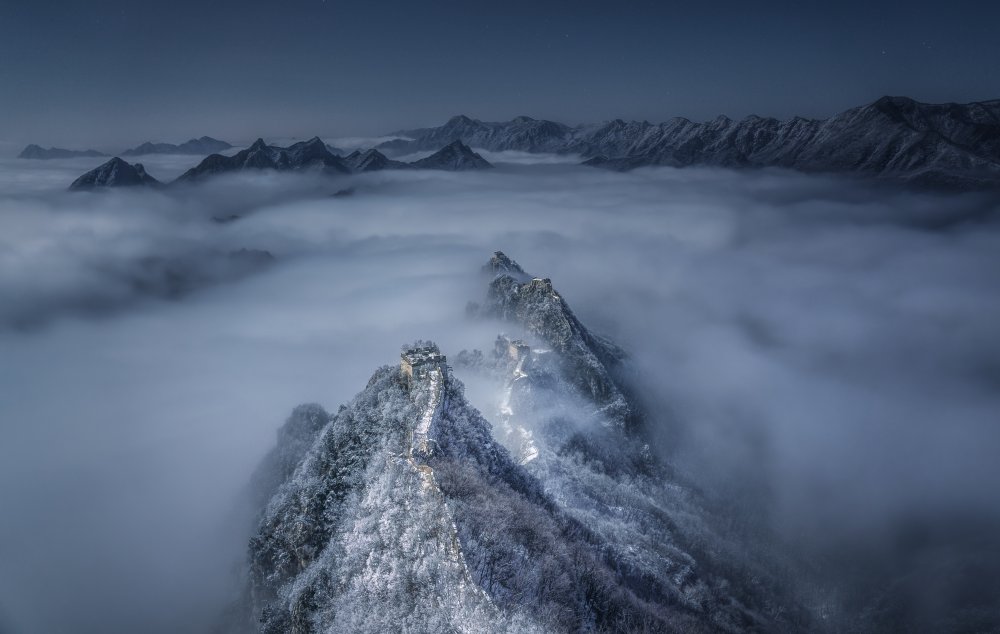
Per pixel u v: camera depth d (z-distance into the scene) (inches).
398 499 2453.2
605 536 3508.9
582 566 2456.9
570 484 4480.8
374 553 2330.2
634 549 3609.7
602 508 4365.2
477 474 2640.3
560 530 2714.1
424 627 2021.4
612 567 2822.3
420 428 2743.6
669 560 3762.3
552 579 2236.7
